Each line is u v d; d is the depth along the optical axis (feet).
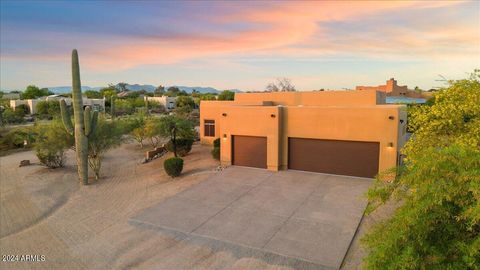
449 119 34.32
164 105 282.15
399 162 60.13
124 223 43.68
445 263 15.23
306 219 41.55
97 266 33.24
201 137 102.89
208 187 56.85
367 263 18.97
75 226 43.80
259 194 52.03
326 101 88.99
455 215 15.61
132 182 64.64
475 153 17.03
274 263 31.63
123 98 322.75
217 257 33.45
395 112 55.83
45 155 75.66
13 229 44.29
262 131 67.15
